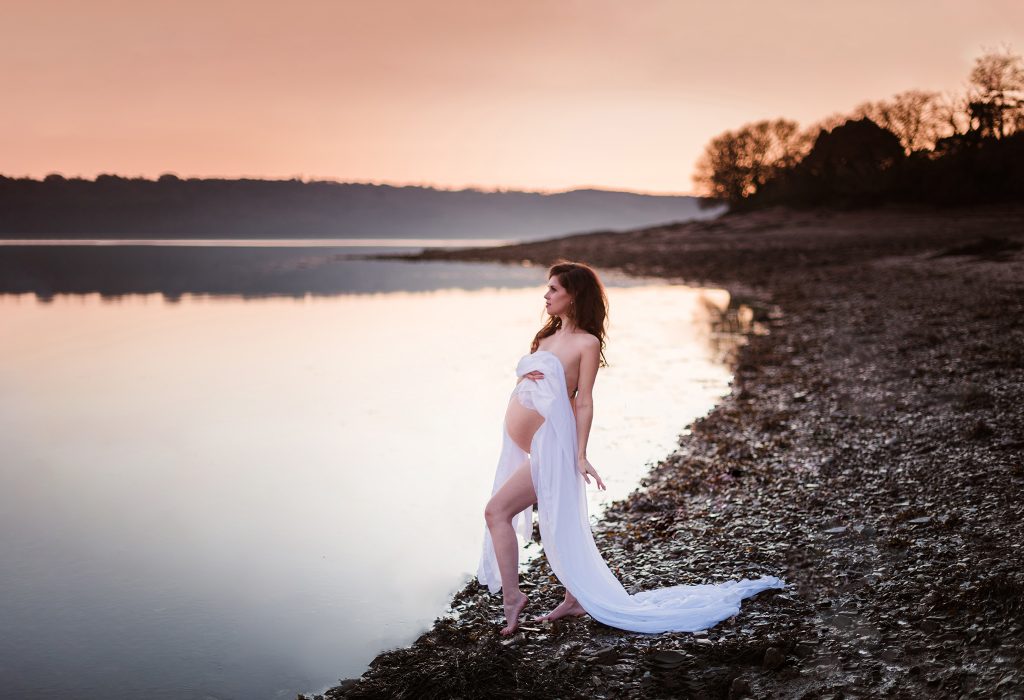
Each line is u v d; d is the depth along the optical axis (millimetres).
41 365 15234
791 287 27156
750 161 94188
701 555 5508
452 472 8117
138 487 7793
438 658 4316
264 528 6633
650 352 15164
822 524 5852
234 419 10586
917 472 6691
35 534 6555
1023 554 4820
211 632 4859
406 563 5863
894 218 60969
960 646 3900
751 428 9023
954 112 69625
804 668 3953
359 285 36625
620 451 8477
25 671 4422
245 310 25328
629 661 4160
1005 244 29391
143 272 48812
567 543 4461
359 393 12172
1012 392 8961
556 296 4586
